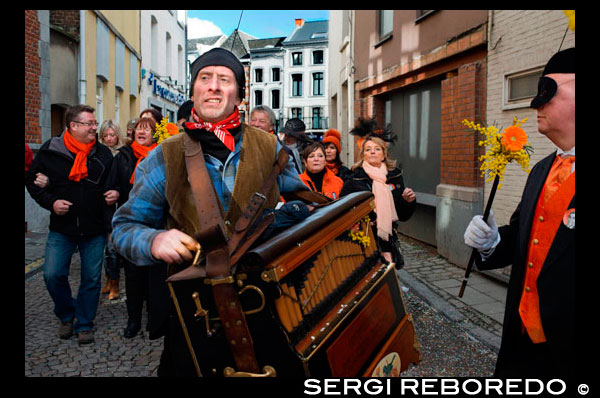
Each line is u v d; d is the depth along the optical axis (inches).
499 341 144.1
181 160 63.2
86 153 150.8
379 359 67.9
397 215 167.9
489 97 216.8
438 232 262.1
